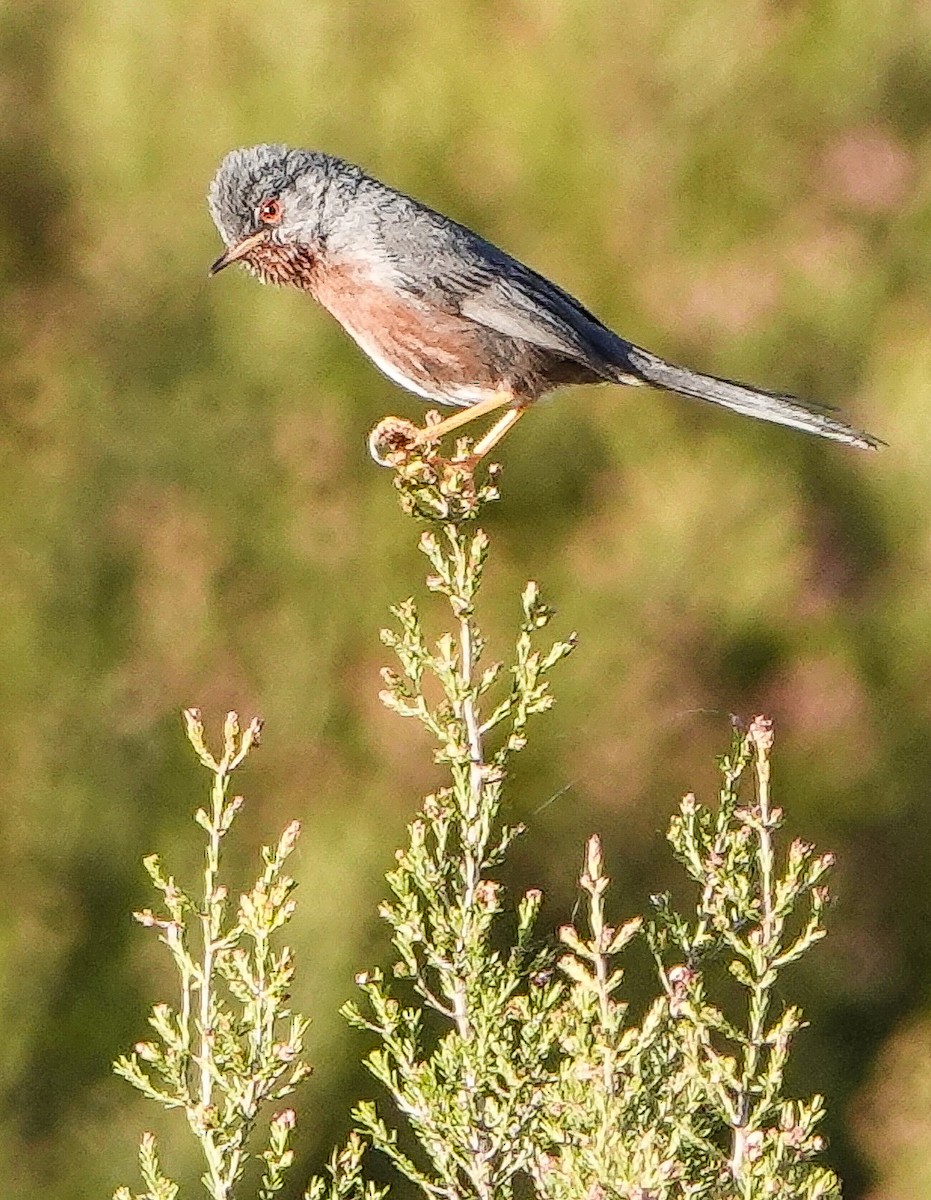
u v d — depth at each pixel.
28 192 15.02
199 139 14.49
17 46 15.20
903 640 14.99
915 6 15.45
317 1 14.41
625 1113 5.62
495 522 14.30
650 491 14.09
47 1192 13.06
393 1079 5.98
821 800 14.66
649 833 13.83
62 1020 13.54
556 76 14.45
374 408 14.14
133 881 13.68
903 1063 14.34
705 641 14.16
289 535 13.91
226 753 5.95
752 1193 5.47
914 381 14.96
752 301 14.62
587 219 14.61
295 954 12.62
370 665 13.80
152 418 14.03
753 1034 5.82
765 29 14.97
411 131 14.39
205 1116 5.70
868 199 15.24
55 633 13.91
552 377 8.96
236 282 14.16
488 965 5.98
